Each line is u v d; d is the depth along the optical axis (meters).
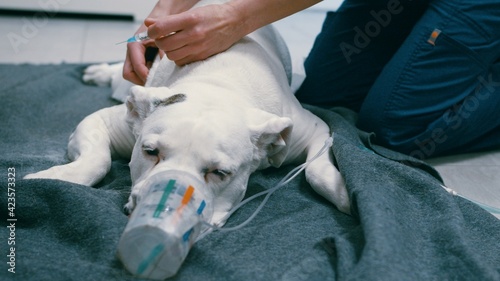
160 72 1.22
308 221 0.99
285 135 1.03
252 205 1.04
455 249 0.85
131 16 3.23
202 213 0.81
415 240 0.90
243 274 0.79
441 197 0.99
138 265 0.74
